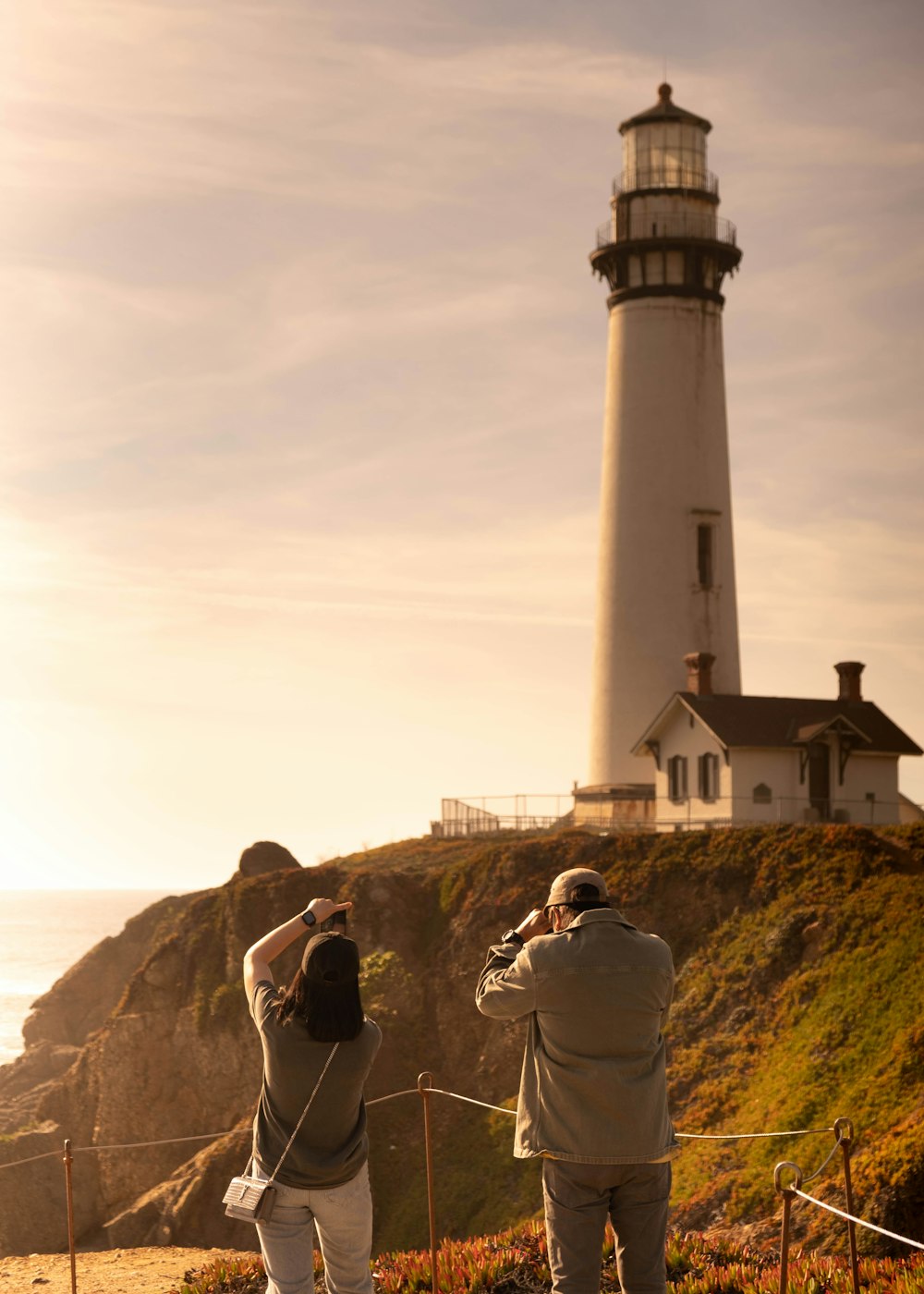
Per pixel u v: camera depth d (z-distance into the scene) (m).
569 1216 6.49
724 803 53.06
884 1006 33.19
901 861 39.88
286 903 51.03
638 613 61.00
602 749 61.31
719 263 63.41
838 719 52.31
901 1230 22.83
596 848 46.78
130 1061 49.66
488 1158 38.22
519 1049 42.28
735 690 61.59
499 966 6.90
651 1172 6.58
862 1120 28.52
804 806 53.12
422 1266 11.03
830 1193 24.91
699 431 62.06
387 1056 43.59
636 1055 6.48
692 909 42.38
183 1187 40.50
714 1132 32.59
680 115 63.72
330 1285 6.51
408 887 50.84
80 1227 46.53
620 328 63.31
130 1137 48.56
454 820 63.91
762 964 38.22
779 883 41.00
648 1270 6.60
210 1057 48.28
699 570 61.75
